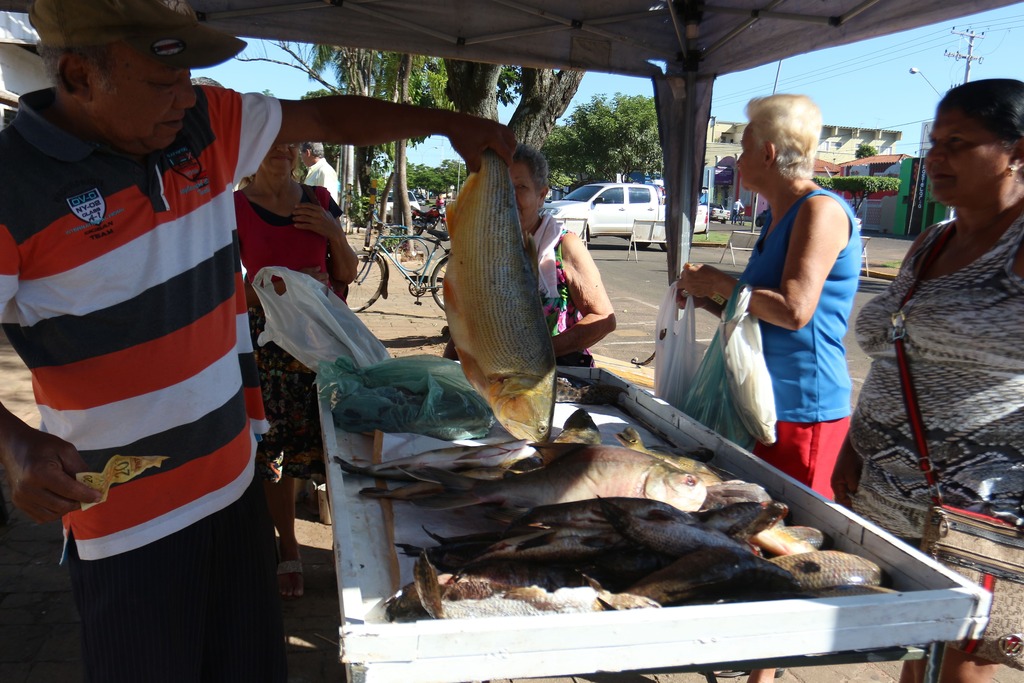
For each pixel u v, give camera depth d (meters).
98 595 1.68
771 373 2.42
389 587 1.44
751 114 2.44
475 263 1.92
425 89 21.19
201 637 1.84
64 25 1.37
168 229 1.60
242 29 3.70
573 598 1.33
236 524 1.88
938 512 1.81
